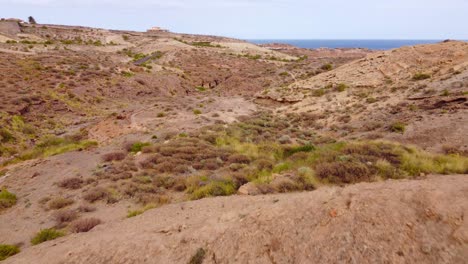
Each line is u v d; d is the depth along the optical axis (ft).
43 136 72.79
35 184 39.96
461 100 59.98
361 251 13.39
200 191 31.24
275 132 72.18
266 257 14.78
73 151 56.70
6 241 25.54
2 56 129.08
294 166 35.60
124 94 125.80
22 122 75.56
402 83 95.91
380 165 30.89
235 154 45.47
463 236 12.64
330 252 13.84
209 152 48.14
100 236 21.11
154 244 17.06
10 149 61.26
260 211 17.85
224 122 85.25
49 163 48.49
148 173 40.19
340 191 18.37
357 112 80.18
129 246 17.21
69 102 100.27
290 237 15.24
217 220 19.16
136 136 69.05
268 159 42.24
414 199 15.37
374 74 110.63
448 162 31.32
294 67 191.01
